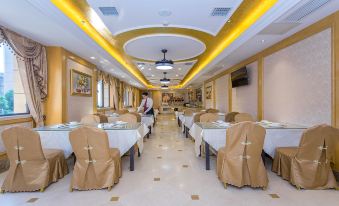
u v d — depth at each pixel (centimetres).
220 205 250
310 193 281
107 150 289
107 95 1010
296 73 408
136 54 664
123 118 508
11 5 289
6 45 385
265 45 490
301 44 392
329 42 329
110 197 270
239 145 289
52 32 395
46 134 361
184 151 511
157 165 401
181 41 522
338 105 312
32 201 261
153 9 343
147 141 638
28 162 288
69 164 412
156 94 2328
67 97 530
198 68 971
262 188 295
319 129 278
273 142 366
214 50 623
